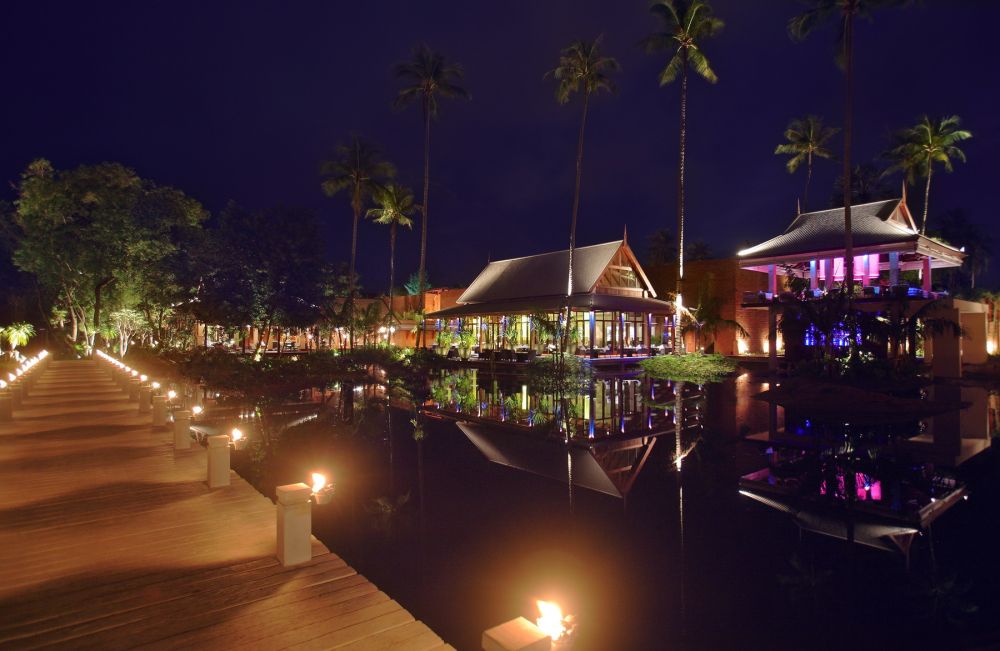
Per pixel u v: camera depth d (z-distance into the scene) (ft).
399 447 41.78
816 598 18.40
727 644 15.81
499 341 148.36
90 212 145.89
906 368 80.79
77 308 165.48
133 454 34.01
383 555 22.08
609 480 32.81
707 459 37.68
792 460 37.14
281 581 16.84
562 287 143.43
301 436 45.65
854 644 15.69
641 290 150.82
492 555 22.03
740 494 30.01
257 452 39.78
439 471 34.78
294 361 118.32
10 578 16.88
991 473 33.50
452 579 19.89
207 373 93.45
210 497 25.31
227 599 15.70
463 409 61.62
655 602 18.26
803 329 95.35
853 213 125.70
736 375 102.58
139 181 150.30
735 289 147.64
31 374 75.72
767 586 19.47
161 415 44.06
